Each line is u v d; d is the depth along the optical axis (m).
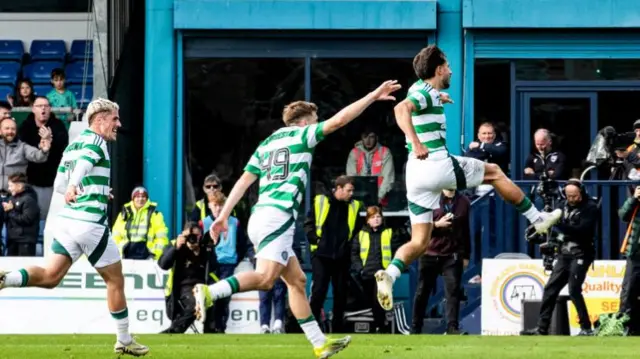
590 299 40.03
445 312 40.91
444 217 38.94
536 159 44.97
